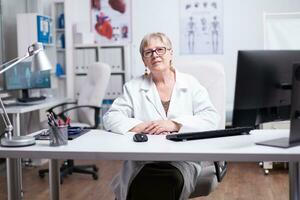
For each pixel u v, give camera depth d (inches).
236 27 197.5
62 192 136.5
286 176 153.6
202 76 89.2
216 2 197.8
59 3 193.6
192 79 84.9
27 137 68.2
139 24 204.2
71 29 194.5
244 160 58.1
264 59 64.3
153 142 67.2
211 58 200.5
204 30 199.8
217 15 198.2
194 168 74.3
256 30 196.2
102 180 150.8
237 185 143.0
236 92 64.9
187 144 65.0
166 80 83.5
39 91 185.3
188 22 200.4
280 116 67.2
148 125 76.6
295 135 61.4
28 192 136.2
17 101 158.2
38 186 143.4
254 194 133.0
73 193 135.4
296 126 60.9
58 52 197.9
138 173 70.1
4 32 187.2
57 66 192.7
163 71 82.0
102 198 130.1
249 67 63.8
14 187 74.0
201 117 78.8
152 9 202.5
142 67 205.3
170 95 83.1
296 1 191.6
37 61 72.9
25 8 196.5
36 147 65.0
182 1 199.6
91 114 152.9
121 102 83.0
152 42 81.4
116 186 76.4
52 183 82.5
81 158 61.4
